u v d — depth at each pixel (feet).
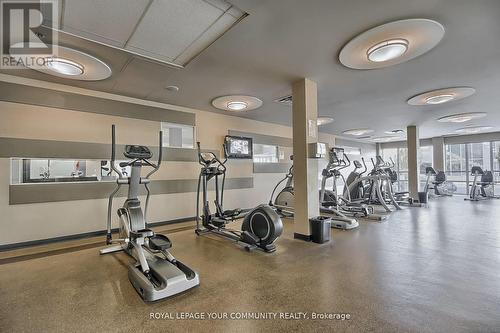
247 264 9.84
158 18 7.43
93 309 6.67
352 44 9.11
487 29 8.30
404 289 7.58
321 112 20.22
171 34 8.37
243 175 22.31
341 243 12.55
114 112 15.12
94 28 7.87
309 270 9.16
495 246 11.62
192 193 18.62
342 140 34.40
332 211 17.57
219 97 15.78
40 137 12.73
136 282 7.65
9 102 12.01
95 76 11.94
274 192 23.67
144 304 6.91
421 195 25.67
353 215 19.61
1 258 10.61
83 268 9.48
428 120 23.54
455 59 10.62
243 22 7.77
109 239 11.72
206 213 14.93
